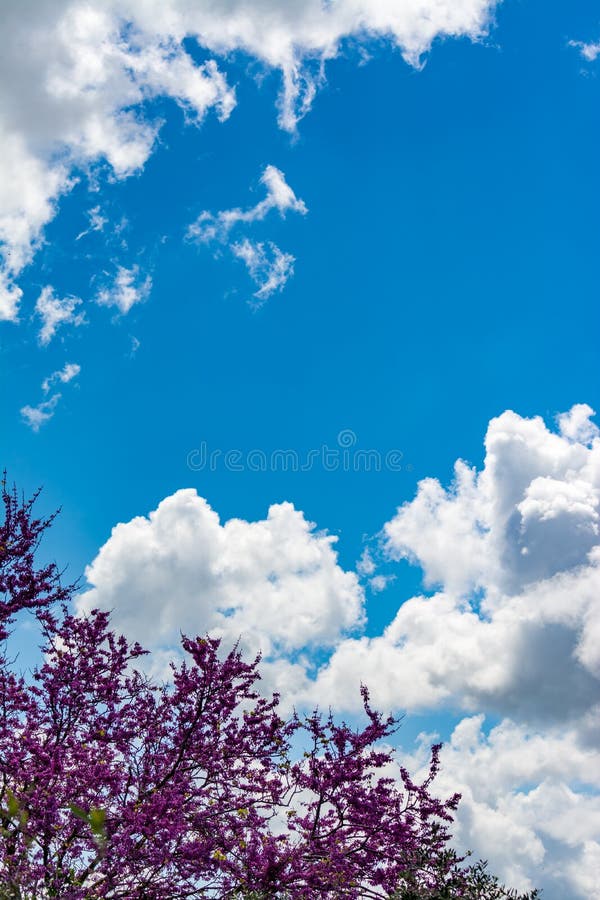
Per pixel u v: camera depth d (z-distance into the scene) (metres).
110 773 10.30
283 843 10.92
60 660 11.27
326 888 10.36
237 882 9.91
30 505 11.22
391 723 12.13
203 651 11.10
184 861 9.76
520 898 10.13
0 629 10.60
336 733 11.93
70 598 11.37
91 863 9.20
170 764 10.90
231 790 10.95
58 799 9.22
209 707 11.11
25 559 11.05
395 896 10.37
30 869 8.48
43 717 10.91
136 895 9.38
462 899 10.02
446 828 11.34
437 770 12.05
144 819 9.38
